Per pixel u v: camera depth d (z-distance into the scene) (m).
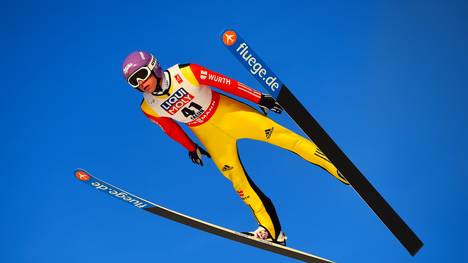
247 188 14.75
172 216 15.52
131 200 15.31
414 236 14.39
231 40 12.30
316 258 15.36
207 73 13.39
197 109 13.86
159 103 13.78
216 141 14.36
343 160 13.70
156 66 13.28
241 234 15.12
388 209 14.16
